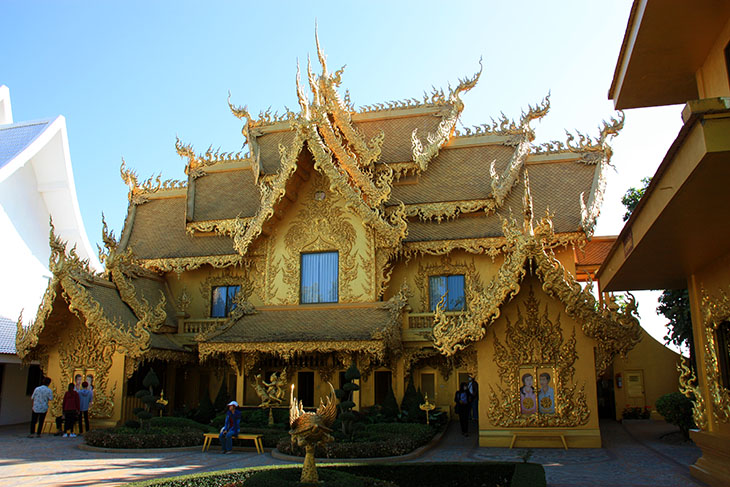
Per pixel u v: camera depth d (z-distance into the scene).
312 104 24.75
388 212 27.19
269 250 25.89
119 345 22.89
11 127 42.28
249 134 31.16
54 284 22.86
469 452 17.33
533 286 18.73
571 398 18.08
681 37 12.30
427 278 26.11
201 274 28.55
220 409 24.34
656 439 19.67
